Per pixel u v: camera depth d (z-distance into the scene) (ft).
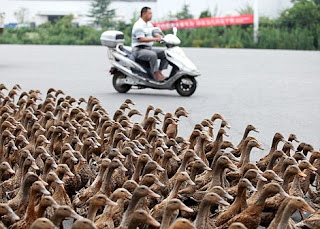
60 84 100.37
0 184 37.76
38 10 241.14
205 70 126.82
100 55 162.20
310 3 214.90
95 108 58.65
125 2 238.07
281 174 41.68
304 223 34.78
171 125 53.98
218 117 56.80
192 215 37.55
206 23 216.54
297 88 99.60
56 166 39.91
